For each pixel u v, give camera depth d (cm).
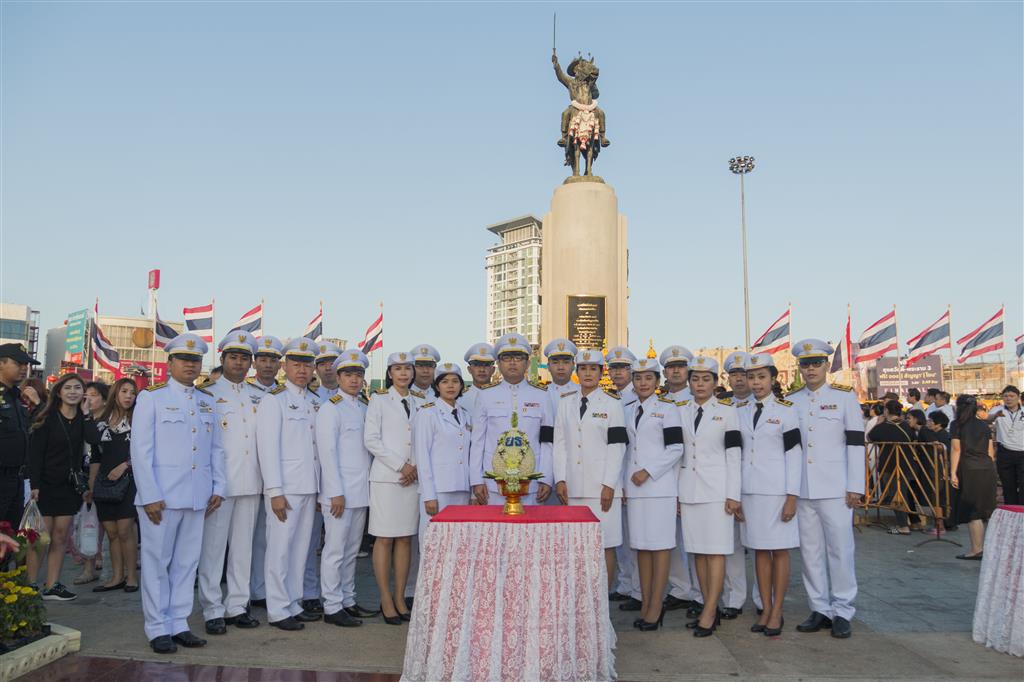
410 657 425
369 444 589
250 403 591
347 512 588
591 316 1580
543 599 418
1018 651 502
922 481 1044
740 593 616
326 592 574
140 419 509
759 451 577
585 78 1722
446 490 579
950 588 710
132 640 529
